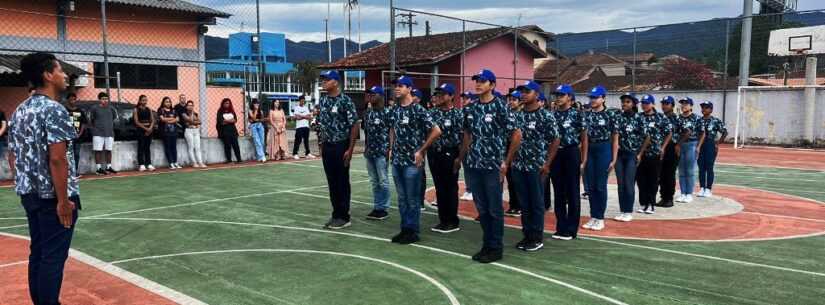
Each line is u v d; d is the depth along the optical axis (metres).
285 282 5.29
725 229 7.58
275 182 11.91
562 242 6.82
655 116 8.36
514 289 5.07
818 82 28.66
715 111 23.05
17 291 5.02
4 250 6.39
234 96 24.62
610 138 7.39
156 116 14.36
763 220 8.20
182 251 6.36
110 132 12.91
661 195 9.29
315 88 62.69
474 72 23.89
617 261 5.98
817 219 8.30
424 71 23.20
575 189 6.88
